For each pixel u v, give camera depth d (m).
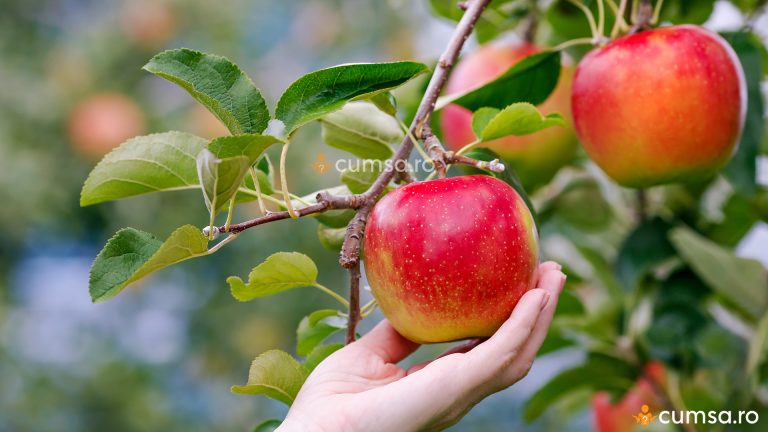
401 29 1.81
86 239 1.90
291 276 0.68
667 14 0.83
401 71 0.65
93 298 0.64
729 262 0.82
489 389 0.65
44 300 1.97
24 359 1.73
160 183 0.67
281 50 1.90
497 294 0.65
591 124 0.76
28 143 1.74
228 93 0.65
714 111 0.73
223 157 0.61
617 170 0.76
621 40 0.75
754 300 0.82
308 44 1.90
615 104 0.74
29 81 1.76
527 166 0.87
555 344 0.89
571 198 0.92
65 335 1.88
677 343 0.86
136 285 1.88
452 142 0.86
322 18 1.88
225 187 0.61
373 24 1.84
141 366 1.84
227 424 1.86
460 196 0.65
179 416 1.85
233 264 1.74
